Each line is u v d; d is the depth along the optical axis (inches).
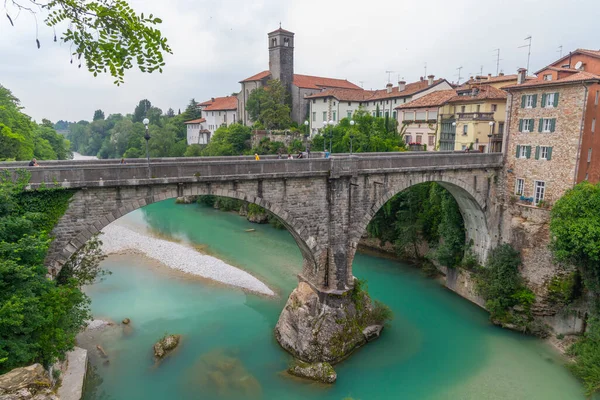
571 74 1379.2
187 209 3100.4
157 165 926.4
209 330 1262.3
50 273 850.1
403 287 1632.6
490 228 1477.6
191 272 1724.9
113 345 1166.3
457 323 1347.2
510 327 1300.4
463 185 1416.1
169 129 4685.0
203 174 979.3
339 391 999.6
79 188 861.2
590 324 1095.0
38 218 792.3
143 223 2598.4
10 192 761.0
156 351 1114.7
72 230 870.4
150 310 1385.3
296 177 1098.7
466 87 2329.0
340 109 3112.7
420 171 1310.3
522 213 1387.8
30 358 690.8
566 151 1257.4
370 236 2098.9
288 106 3457.2
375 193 1248.2
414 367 1102.4
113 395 958.4
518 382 1045.2
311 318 1143.0
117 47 285.1
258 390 990.4
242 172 1024.2
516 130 1416.1
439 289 1621.6
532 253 1326.3
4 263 663.1
